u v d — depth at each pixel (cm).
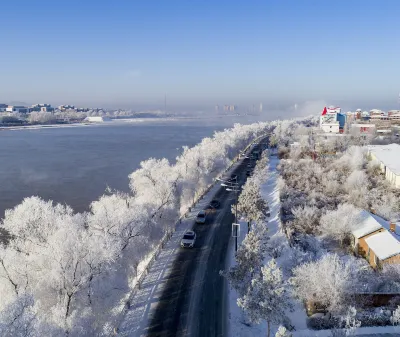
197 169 8306
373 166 9081
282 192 7406
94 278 3588
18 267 3616
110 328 3353
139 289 4194
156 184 6372
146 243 4803
